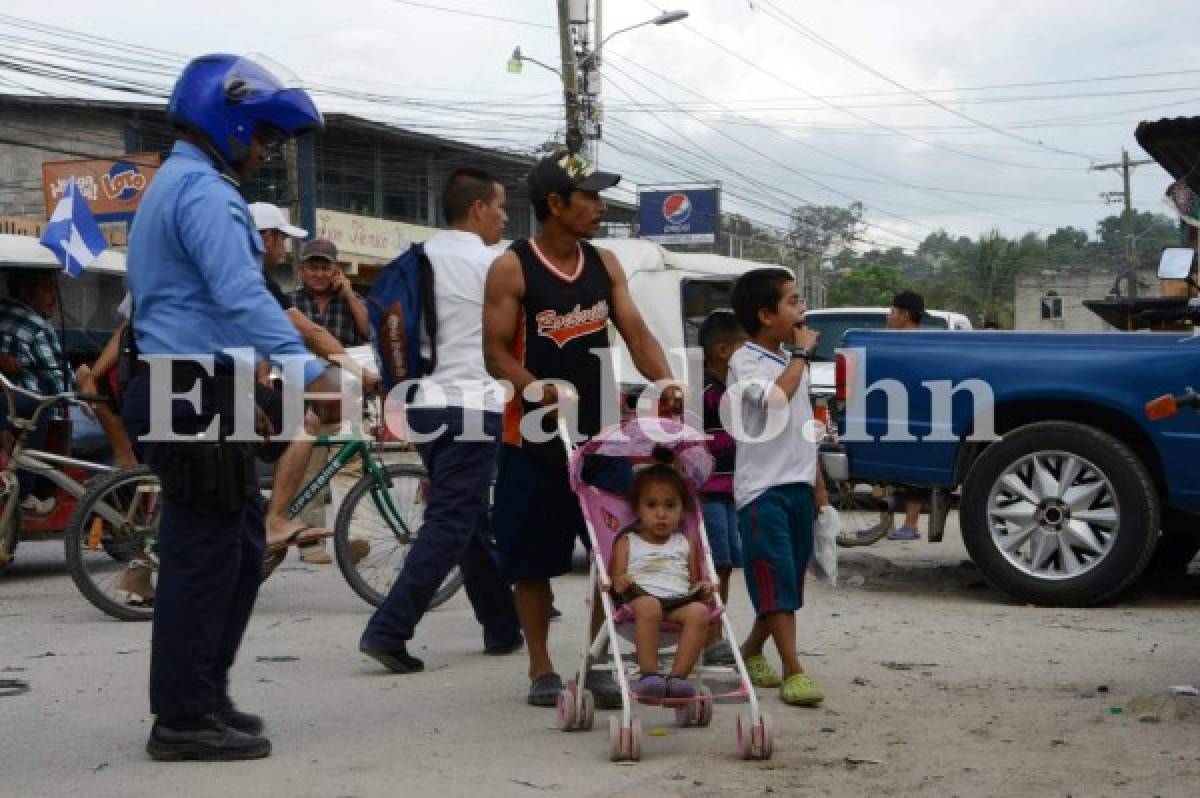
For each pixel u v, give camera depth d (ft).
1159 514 26.02
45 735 16.90
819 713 17.89
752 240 187.01
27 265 29.58
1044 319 216.13
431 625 24.66
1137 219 266.57
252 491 16.15
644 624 16.22
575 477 17.03
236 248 15.03
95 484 24.90
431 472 20.72
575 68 92.12
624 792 14.42
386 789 14.55
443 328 20.79
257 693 19.16
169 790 14.55
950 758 15.67
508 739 16.74
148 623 24.90
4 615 25.82
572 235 17.87
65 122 106.01
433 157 124.67
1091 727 17.06
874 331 28.35
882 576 30.94
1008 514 26.84
